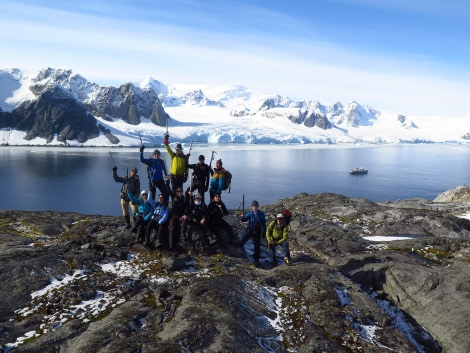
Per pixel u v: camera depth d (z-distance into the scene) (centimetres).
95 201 10775
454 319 1120
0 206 9856
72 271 1237
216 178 1639
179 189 1470
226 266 1375
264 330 986
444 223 2241
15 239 1606
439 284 1277
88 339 893
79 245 1473
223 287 1134
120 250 1423
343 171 18350
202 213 1539
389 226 2258
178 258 1356
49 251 1355
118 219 1895
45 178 14012
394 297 1312
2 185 12494
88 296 1109
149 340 900
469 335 1041
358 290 1274
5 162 18312
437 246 1797
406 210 2556
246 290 1157
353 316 1111
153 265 1340
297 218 2278
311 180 15262
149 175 1650
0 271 1170
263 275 1315
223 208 1586
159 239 1460
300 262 1606
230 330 925
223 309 1013
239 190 12719
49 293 1113
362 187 13775
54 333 931
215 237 1499
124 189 1591
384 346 1010
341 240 1859
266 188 13200
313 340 962
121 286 1180
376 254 1620
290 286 1262
